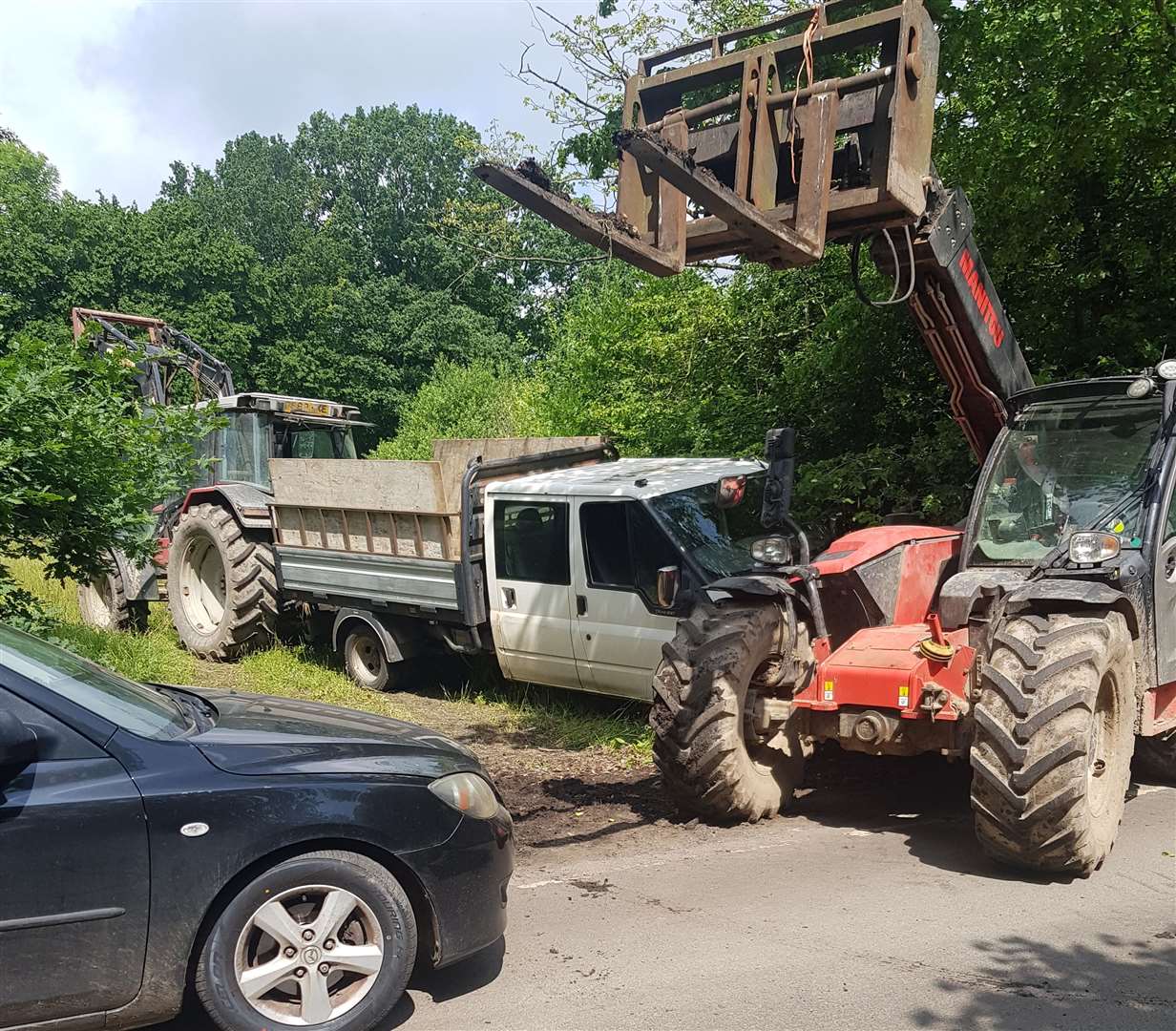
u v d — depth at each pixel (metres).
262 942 3.02
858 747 4.95
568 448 9.19
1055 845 4.15
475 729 7.57
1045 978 3.39
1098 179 8.78
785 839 5.01
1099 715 4.50
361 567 8.75
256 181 51.97
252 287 39.22
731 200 4.22
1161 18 7.57
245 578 9.66
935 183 5.32
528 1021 3.17
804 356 10.14
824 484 8.62
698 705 5.07
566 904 4.18
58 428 6.12
